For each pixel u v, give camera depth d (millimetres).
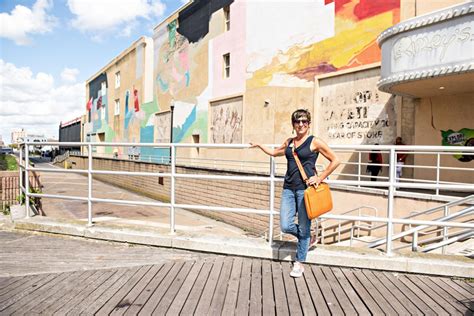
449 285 3562
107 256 4414
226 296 3293
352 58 14039
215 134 22250
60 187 24703
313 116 15586
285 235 11258
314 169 3652
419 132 11727
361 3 13719
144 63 32750
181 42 26453
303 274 3850
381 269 3938
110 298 3230
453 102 10938
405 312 2979
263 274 3842
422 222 3883
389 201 4023
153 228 5258
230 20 20797
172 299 3219
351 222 9891
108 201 5230
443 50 8336
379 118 13078
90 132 50312
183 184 17422
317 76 15383
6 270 3926
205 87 23281
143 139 33094
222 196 14516
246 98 19281
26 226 5617
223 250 4488
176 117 27000
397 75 9312
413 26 8852
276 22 17500
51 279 3674
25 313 2957
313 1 15672
